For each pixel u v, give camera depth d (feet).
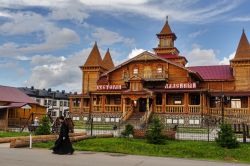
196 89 152.15
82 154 56.03
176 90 154.61
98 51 219.41
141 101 165.99
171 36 217.56
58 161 46.39
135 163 47.70
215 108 160.35
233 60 185.06
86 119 173.99
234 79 185.57
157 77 171.83
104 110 166.81
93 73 214.07
